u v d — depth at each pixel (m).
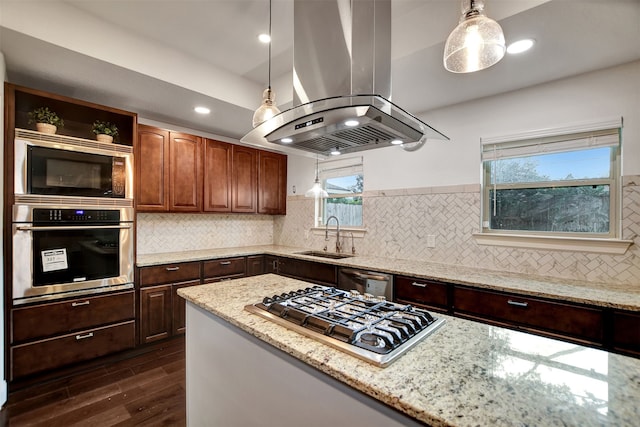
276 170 4.22
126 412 1.91
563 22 1.59
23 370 2.10
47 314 2.21
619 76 2.01
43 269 2.19
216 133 3.84
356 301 1.45
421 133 1.49
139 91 2.55
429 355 0.94
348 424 0.87
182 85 2.46
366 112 1.16
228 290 1.72
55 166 2.25
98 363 2.47
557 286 1.94
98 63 2.09
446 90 2.45
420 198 2.94
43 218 2.18
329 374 0.88
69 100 2.34
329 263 2.97
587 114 2.11
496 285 1.98
